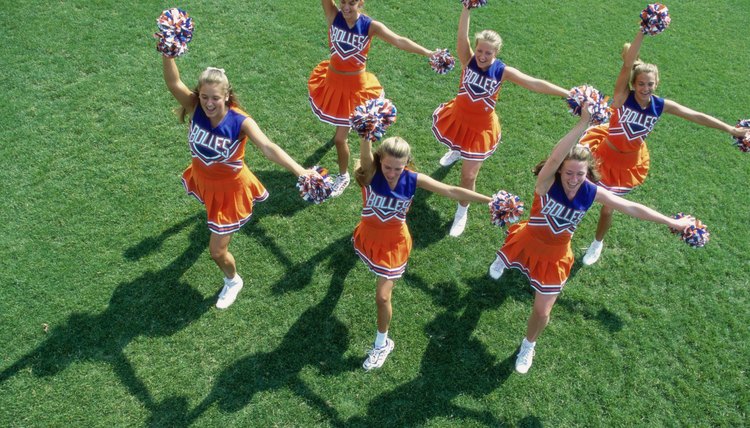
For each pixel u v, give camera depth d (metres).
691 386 4.83
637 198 6.28
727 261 5.76
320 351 4.80
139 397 4.43
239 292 5.11
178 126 6.39
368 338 4.93
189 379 4.56
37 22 7.42
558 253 4.47
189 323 4.88
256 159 6.25
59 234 5.35
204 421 4.34
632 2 9.14
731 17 9.12
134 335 4.77
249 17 7.85
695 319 5.28
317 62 7.33
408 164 4.21
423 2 8.51
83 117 6.37
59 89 6.63
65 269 5.11
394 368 4.75
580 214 4.16
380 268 4.42
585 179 4.11
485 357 4.89
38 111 6.38
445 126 5.65
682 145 6.90
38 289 4.96
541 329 4.57
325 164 6.30
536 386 4.73
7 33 7.23
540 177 4.04
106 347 4.68
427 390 4.65
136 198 5.70
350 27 5.34
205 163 4.42
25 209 5.50
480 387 4.70
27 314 4.81
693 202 6.29
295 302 5.11
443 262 5.54
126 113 6.46
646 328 5.18
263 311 5.02
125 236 5.41
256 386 4.55
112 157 6.02
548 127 6.93
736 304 5.42
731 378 4.90
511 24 8.37
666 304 5.38
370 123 3.76
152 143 6.20
